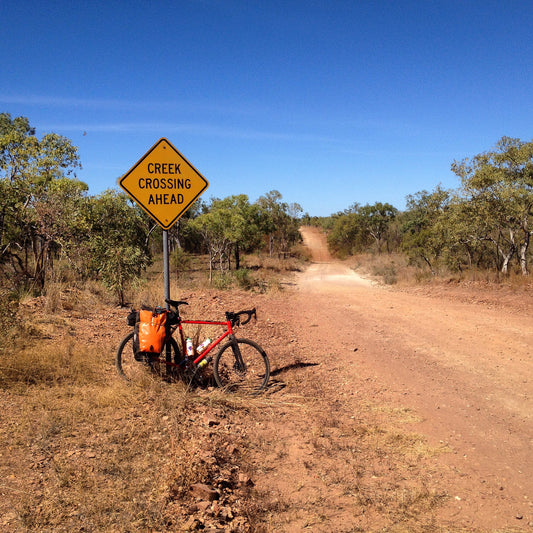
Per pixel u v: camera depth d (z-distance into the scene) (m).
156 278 16.70
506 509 3.37
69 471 3.25
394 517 3.23
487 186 16.62
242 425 4.64
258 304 12.24
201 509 3.01
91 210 14.98
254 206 32.00
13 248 13.53
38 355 5.36
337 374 6.59
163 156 5.88
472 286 16.47
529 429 4.79
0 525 2.64
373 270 31.12
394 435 4.59
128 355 6.23
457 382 6.30
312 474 3.80
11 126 29.20
